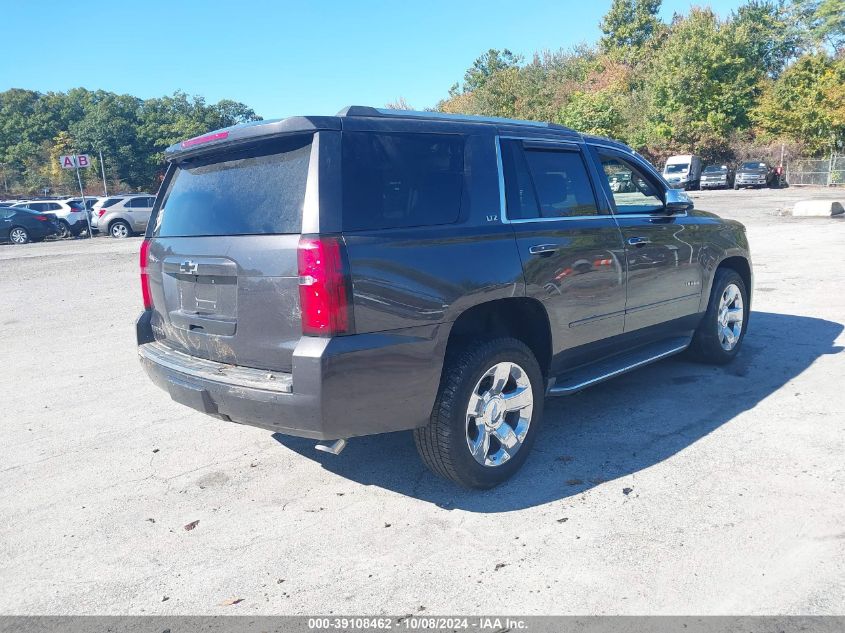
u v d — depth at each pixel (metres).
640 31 67.56
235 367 3.37
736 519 3.22
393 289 3.13
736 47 44.94
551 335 3.95
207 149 3.60
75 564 3.15
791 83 42.97
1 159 90.00
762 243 13.58
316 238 2.97
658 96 46.25
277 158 3.26
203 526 3.45
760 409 4.63
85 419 5.14
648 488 3.59
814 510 3.27
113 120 79.62
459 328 3.72
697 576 2.80
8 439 4.78
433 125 3.55
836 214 19.02
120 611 2.78
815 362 5.65
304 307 2.99
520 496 3.59
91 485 3.99
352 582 2.89
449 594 2.77
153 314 4.17
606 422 4.57
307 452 4.36
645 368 5.74
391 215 3.23
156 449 4.50
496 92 51.38
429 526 3.33
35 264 16.48
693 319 5.26
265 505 3.65
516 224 3.75
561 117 42.44
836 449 3.93
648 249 4.62
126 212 26.03
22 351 7.47
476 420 3.55
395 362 3.14
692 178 40.88
